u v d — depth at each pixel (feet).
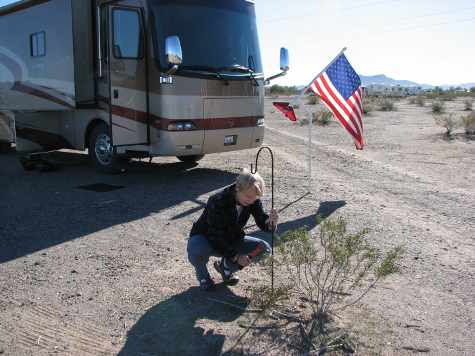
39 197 25.20
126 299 13.50
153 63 26.12
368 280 14.49
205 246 13.28
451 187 26.86
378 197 24.54
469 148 42.19
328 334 11.49
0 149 42.63
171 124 26.21
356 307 12.84
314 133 57.52
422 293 13.75
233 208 12.50
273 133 58.03
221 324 12.06
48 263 16.21
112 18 26.48
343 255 12.09
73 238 18.72
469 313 12.63
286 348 10.98
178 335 11.59
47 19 32.71
